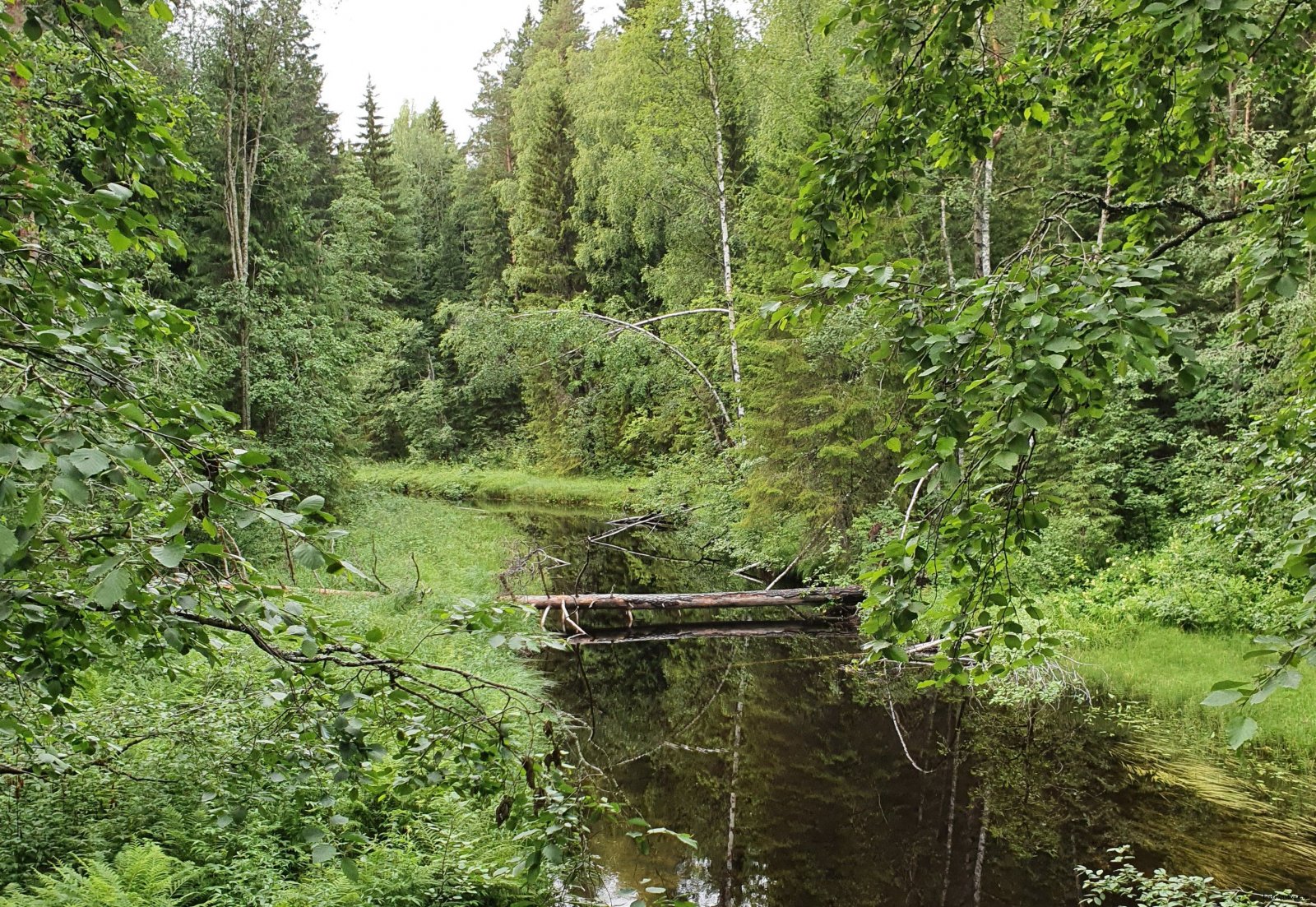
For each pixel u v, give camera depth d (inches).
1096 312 74.3
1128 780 273.4
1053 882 217.9
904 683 394.9
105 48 95.1
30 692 109.6
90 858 152.7
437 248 1654.8
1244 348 402.6
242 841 167.3
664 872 226.5
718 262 809.5
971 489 92.7
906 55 115.5
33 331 65.1
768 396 571.8
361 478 1285.7
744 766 303.9
